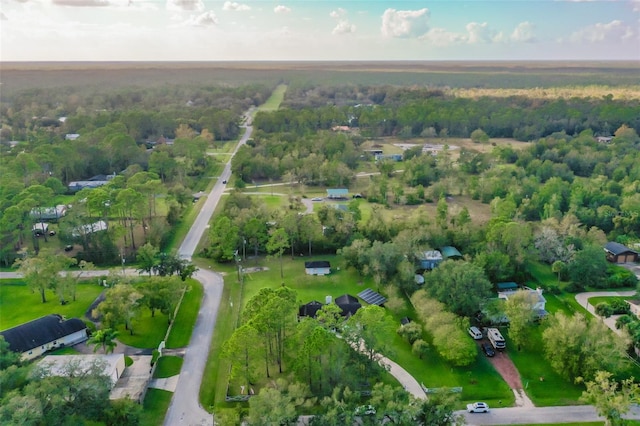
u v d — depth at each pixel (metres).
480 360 89.88
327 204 179.00
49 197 151.75
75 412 65.38
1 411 59.25
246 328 77.50
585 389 82.31
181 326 100.94
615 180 196.62
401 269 114.62
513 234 122.81
